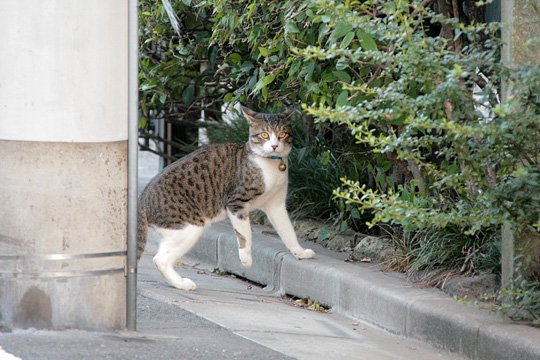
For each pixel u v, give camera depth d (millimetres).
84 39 8242
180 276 12164
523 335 8289
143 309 10062
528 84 8211
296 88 12273
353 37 10008
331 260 11906
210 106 17219
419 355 9125
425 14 9852
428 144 9141
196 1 13320
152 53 14891
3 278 8352
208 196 12016
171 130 18547
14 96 8195
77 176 8312
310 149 14273
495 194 8422
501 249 9734
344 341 9500
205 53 14383
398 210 8516
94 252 8430
